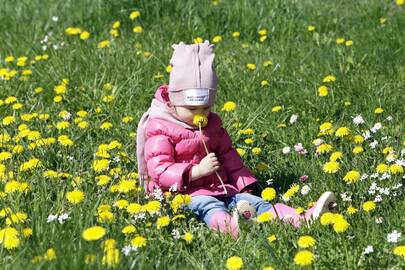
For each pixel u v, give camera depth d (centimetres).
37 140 770
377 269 521
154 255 546
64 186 662
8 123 808
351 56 1057
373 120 858
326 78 900
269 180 698
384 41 1127
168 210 627
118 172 700
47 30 1270
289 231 577
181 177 644
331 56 1077
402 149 736
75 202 600
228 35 1242
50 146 776
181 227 606
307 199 659
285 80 1012
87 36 1139
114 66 1043
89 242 535
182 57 662
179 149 670
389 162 700
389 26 1197
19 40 1205
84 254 508
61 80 995
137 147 690
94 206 602
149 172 668
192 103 655
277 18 1264
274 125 862
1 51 1169
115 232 570
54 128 846
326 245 552
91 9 1294
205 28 1234
